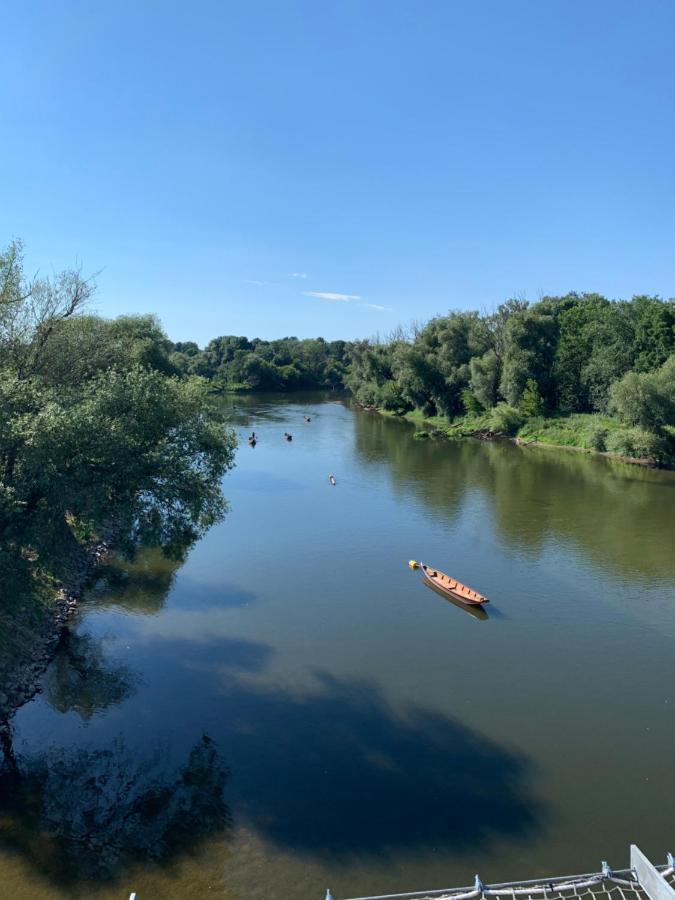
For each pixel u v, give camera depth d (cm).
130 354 4344
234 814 1622
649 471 6091
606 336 8169
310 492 5144
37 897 1354
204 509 2066
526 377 8438
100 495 1770
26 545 1850
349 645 2555
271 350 18462
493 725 2020
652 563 3541
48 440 1747
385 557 3622
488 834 1558
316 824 1588
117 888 1387
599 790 1722
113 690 2194
